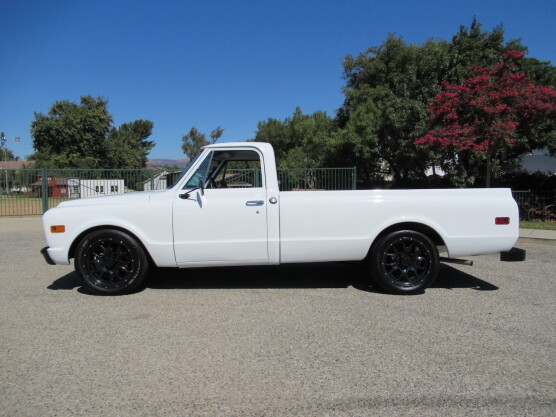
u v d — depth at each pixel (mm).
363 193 5191
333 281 5887
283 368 3248
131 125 71750
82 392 2906
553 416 2611
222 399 2812
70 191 17781
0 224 13797
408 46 24641
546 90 12945
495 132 12422
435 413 2645
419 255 5195
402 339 3797
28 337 3854
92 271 5137
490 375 3125
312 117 43781
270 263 5215
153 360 3389
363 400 2795
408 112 17547
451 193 5215
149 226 5066
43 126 45688
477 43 17375
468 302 4898
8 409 2693
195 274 6316
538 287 5605
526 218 14336
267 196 5145
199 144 64312
